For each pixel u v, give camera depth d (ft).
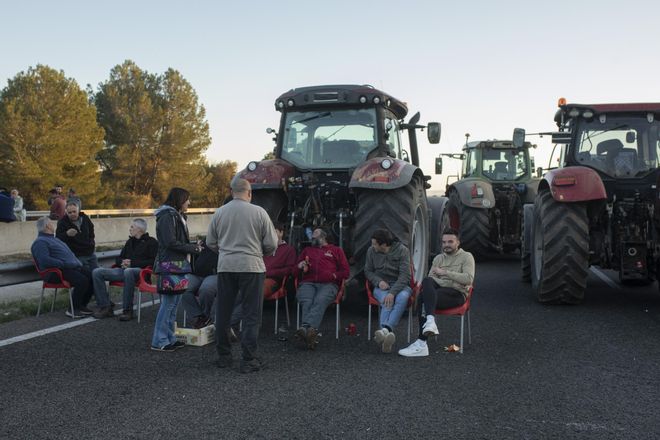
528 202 40.96
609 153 25.16
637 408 12.51
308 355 16.74
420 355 16.55
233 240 15.35
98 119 150.82
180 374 14.84
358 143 23.72
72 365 15.51
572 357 16.38
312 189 22.82
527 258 29.76
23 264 22.70
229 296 15.47
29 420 11.75
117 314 22.22
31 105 122.11
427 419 11.85
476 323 20.68
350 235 22.90
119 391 13.48
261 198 23.41
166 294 17.06
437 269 17.71
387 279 18.58
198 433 11.14
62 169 124.67
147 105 149.28
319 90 23.72
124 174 144.97
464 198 38.19
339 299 18.81
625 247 22.74
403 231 20.88
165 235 16.93
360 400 12.93
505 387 13.84
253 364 15.07
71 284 21.89
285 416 11.98
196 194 156.66
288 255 19.94
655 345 17.60
